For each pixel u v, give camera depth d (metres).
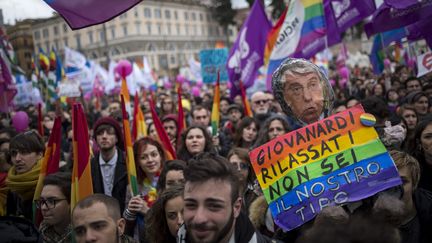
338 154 2.18
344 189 2.11
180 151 4.95
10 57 9.17
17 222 2.89
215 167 1.70
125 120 3.32
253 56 7.62
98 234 2.29
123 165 4.24
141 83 17.45
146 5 56.41
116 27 55.06
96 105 15.05
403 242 2.37
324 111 2.36
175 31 60.91
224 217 1.68
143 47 55.88
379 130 3.23
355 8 6.70
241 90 7.61
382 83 10.38
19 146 3.68
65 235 2.91
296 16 6.70
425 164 3.24
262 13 7.56
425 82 8.37
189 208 1.71
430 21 5.61
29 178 3.64
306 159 2.21
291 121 6.01
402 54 14.34
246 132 5.51
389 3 5.23
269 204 2.20
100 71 18.22
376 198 2.11
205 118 6.85
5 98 7.86
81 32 52.31
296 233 2.17
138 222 3.34
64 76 13.73
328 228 1.29
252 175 3.61
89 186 3.03
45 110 12.80
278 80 2.37
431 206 2.40
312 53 6.62
